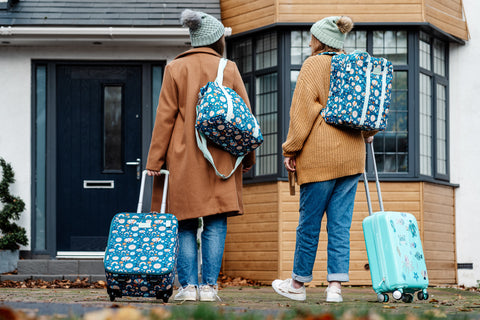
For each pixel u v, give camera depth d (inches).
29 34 341.1
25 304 157.6
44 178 353.1
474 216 381.7
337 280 191.3
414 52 360.2
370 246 196.7
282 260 340.8
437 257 362.9
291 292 197.2
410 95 359.9
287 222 344.2
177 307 154.0
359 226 348.5
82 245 349.7
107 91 357.7
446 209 375.6
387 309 169.9
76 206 351.6
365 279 345.1
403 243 194.9
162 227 183.5
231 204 190.5
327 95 190.5
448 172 382.3
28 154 351.3
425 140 368.5
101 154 354.6
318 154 188.4
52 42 348.8
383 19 356.2
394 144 359.9
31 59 356.2
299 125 188.9
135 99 358.0
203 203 189.8
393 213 196.9
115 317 114.9
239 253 359.6
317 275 342.3
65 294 227.0
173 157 193.5
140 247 181.0
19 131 352.5
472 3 389.7
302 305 178.4
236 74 200.4
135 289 180.5
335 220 191.9
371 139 205.3
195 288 191.5
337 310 155.6
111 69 358.6
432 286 351.9
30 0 356.2
